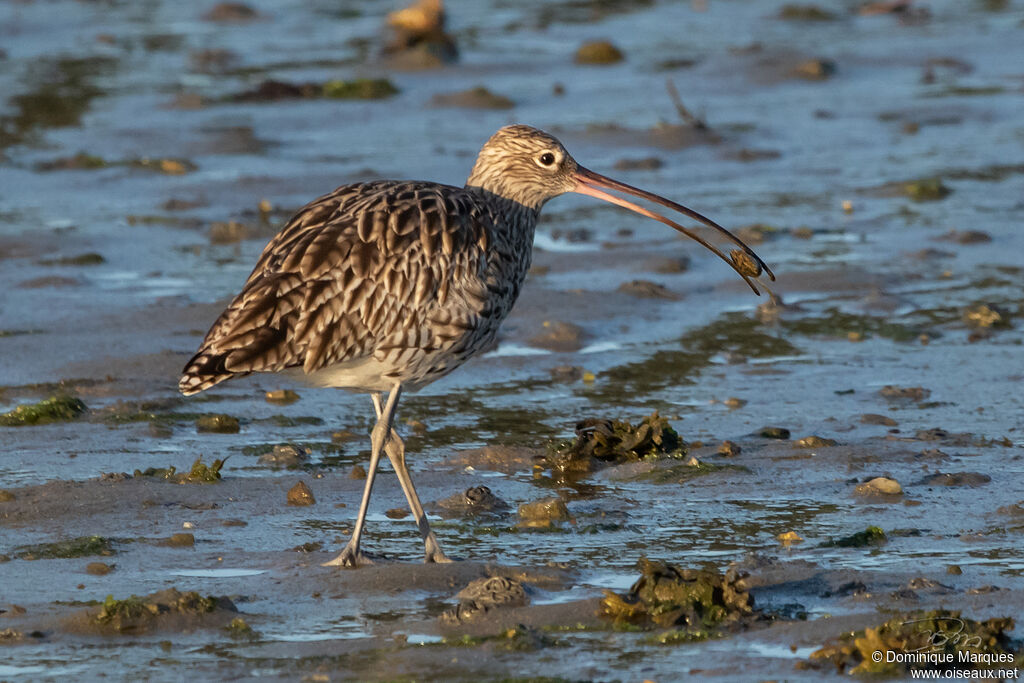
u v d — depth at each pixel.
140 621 9.12
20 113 27.98
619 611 9.20
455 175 22.94
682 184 23.03
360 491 11.77
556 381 14.72
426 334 10.39
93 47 34.78
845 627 8.85
